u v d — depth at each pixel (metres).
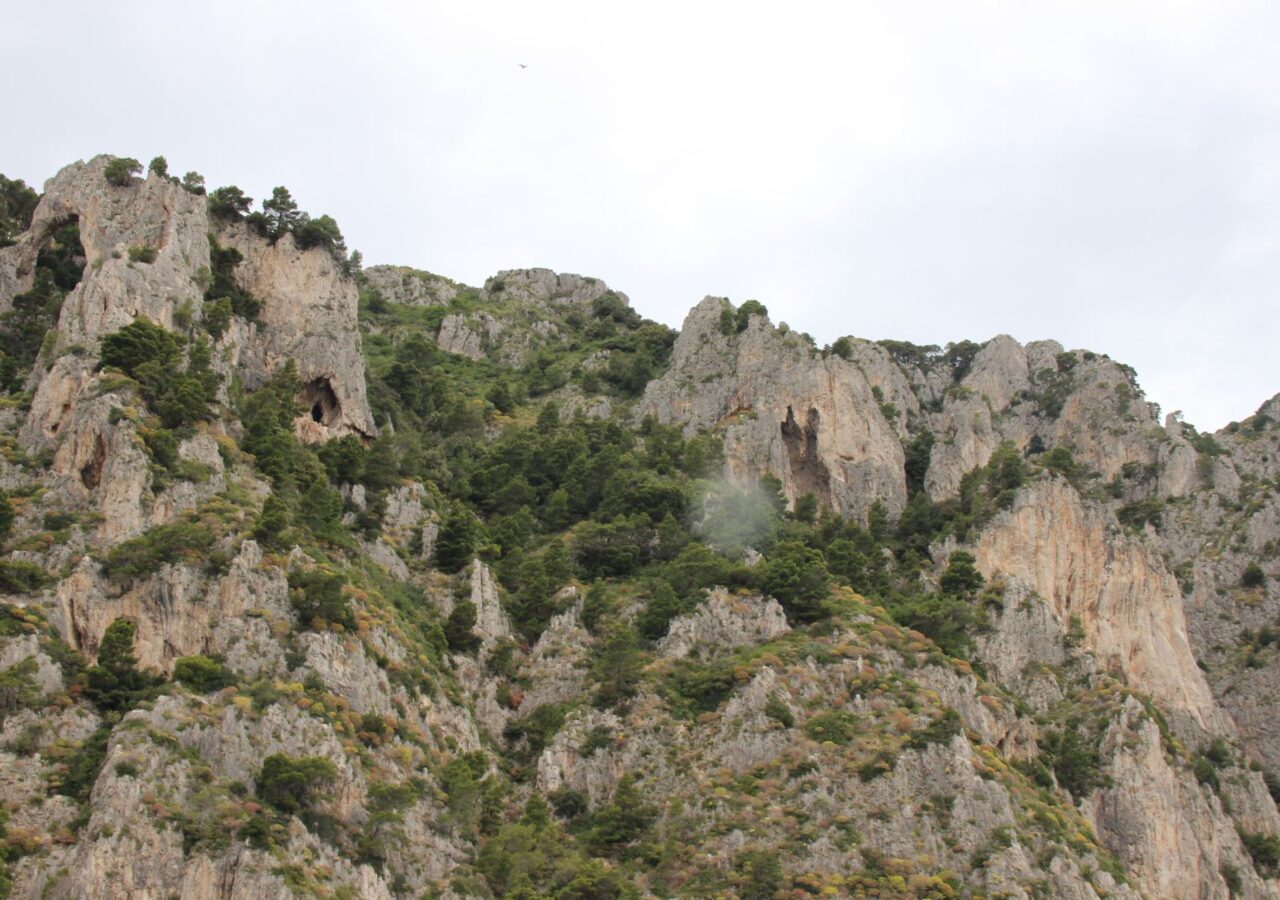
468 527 123.81
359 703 96.94
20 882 77.25
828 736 108.88
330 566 104.06
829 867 100.44
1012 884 100.75
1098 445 188.12
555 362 197.00
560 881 94.75
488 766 104.88
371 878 86.25
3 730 83.31
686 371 173.38
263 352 134.12
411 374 164.50
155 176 128.50
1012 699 126.50
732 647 118.44
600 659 116.88
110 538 97.69
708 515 137.25
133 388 106.69
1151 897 122.25
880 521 152.25
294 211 143.12
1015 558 150.25
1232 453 188.25
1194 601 167.88
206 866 80.25
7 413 108.50
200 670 90.19
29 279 130.12
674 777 106.81
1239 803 142.38
